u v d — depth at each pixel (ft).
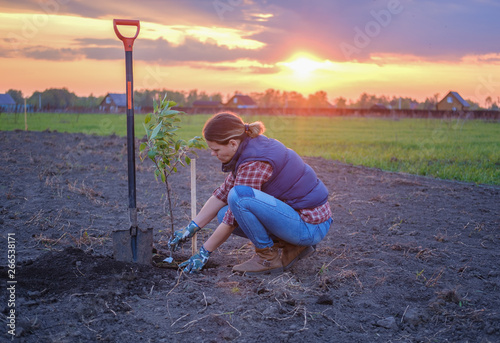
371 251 11.48
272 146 9.00
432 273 10.00
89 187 17.62
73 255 9.54
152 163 24.53
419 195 18.72
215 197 9.89
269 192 9.16
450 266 10.42
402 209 16.31
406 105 280.10
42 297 8.06
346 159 30.66
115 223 13.46
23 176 19.19
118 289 8.36
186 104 310.86
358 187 20.31
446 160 32.04
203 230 13.20
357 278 9.60
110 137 35.78
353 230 13.58
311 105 334.03
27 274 8.88
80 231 12.11
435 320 7.89
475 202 17.63
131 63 9.02
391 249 11.73
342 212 15.78
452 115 128.88
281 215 8.87
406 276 9.75
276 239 9.94
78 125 69.51
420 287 9.23
